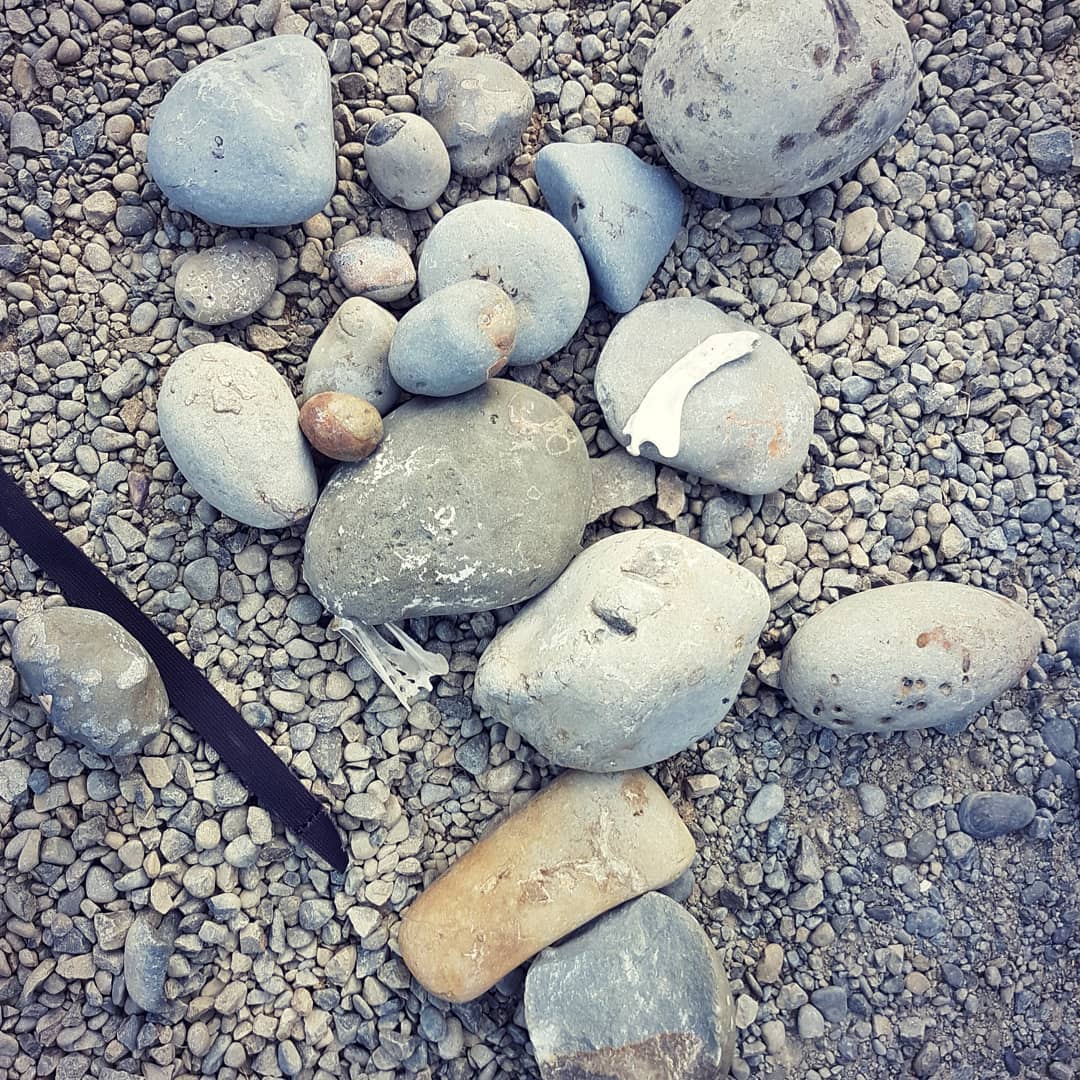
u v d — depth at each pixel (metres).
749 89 0.51
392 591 0.52
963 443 0.61
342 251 0.55
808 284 0.60
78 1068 0.54
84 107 0.56
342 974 0.56
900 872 0.60
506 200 0.59
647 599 0.51
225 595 0.56
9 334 0.56
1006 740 0.61
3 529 0.55
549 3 0.59
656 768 0.59
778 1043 0.59
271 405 0.52
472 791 0.58
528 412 0.54
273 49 0.53
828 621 0.56
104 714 0.52
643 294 0.59
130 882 0.55
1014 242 0.62
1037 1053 0.60
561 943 0.55
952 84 0.61
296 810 0.56
